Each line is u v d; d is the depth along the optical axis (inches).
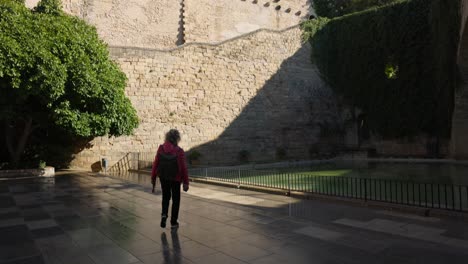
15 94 519.2
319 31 1098.7
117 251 188.5
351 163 897.5
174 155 230.5
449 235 207.6
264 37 1016.2
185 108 872.9
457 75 770.2
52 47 531.2
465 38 669.3
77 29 613.9
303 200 335.6
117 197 368.8
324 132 1095.0
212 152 902.4
